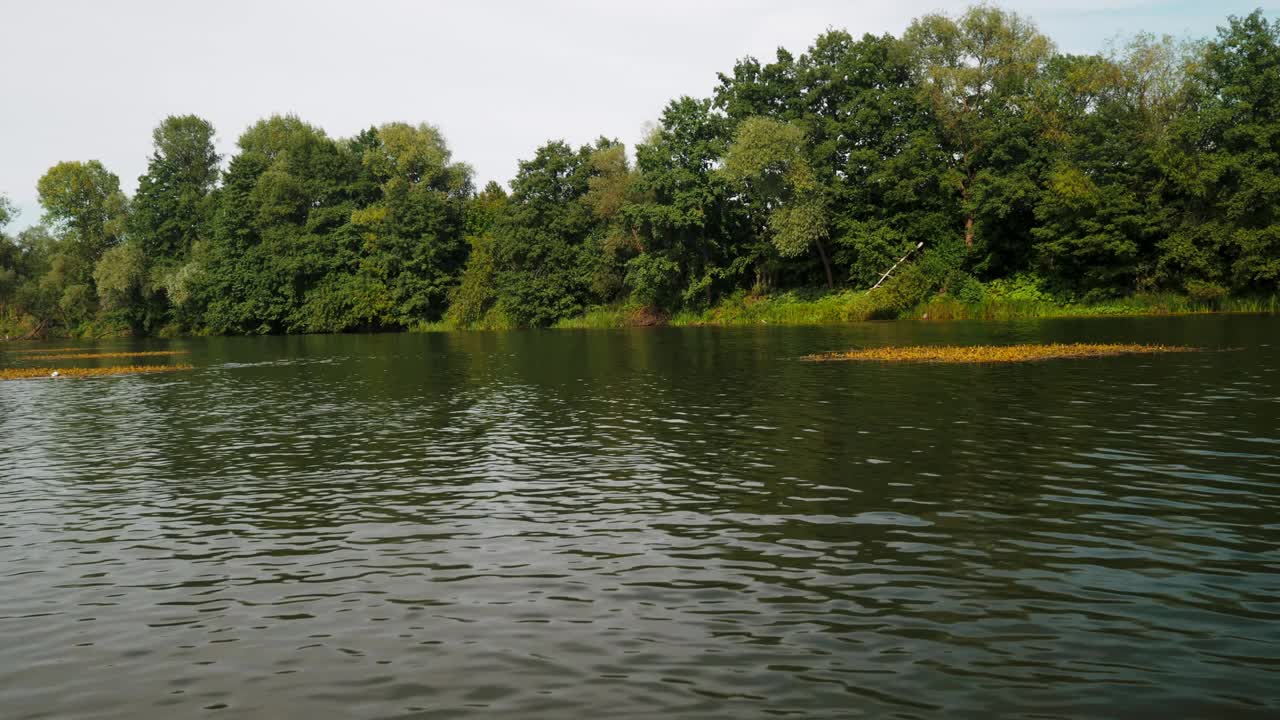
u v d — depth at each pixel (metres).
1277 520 10.66
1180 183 61.75
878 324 63.78
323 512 12.59
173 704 6.75
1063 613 7.96
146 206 106.88
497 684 6.87
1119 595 8.36
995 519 11.09
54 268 108.38
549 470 15.00
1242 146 61.75
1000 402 20.98
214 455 17.55
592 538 10.81
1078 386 23.41
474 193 108.06
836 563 9.58
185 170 109.69
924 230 72.12
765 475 14.02
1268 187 58.06
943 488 12.77
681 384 27.78
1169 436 16.17
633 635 7.75
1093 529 10.53
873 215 75.81
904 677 6.79
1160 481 12.77
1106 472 13.44
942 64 71.56
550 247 89.50
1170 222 64.12
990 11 70.19
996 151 69.00
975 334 47.16
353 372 37.72
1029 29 71.19
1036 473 13.52
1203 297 62.34
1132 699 6.34
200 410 25.08
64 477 15.70
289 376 36.47
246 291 98.44
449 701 6.62
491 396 26.34
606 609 8.40
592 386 28.25
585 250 90.06
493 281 93.12
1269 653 7.02
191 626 8.34
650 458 15.75
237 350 61.41
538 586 9.11
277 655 7.59
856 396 23.06
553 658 7.32
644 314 84.56
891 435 17.14
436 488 13.88
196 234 108.50
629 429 19.14
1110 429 17.00
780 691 6.60
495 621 8.19
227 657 7.59
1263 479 12.73
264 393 29.56
